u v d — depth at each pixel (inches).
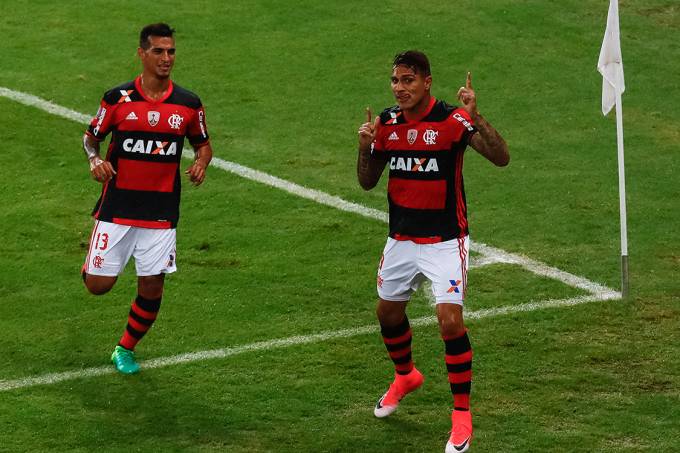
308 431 731.4
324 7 1657.2
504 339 866.1
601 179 1209.4
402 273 728.3
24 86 1403.8
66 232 1064.8
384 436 727.7
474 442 717.3
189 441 715.4
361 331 883.4
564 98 1427.2
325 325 893.8
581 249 1044.5
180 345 856.9
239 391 785.6
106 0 1662.2
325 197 1159.0
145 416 747.4
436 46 1551.4
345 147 1285.7
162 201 797.9
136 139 782.5
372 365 828.0
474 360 833.5
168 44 772.6
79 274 979.3
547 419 746.8
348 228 1089.4
